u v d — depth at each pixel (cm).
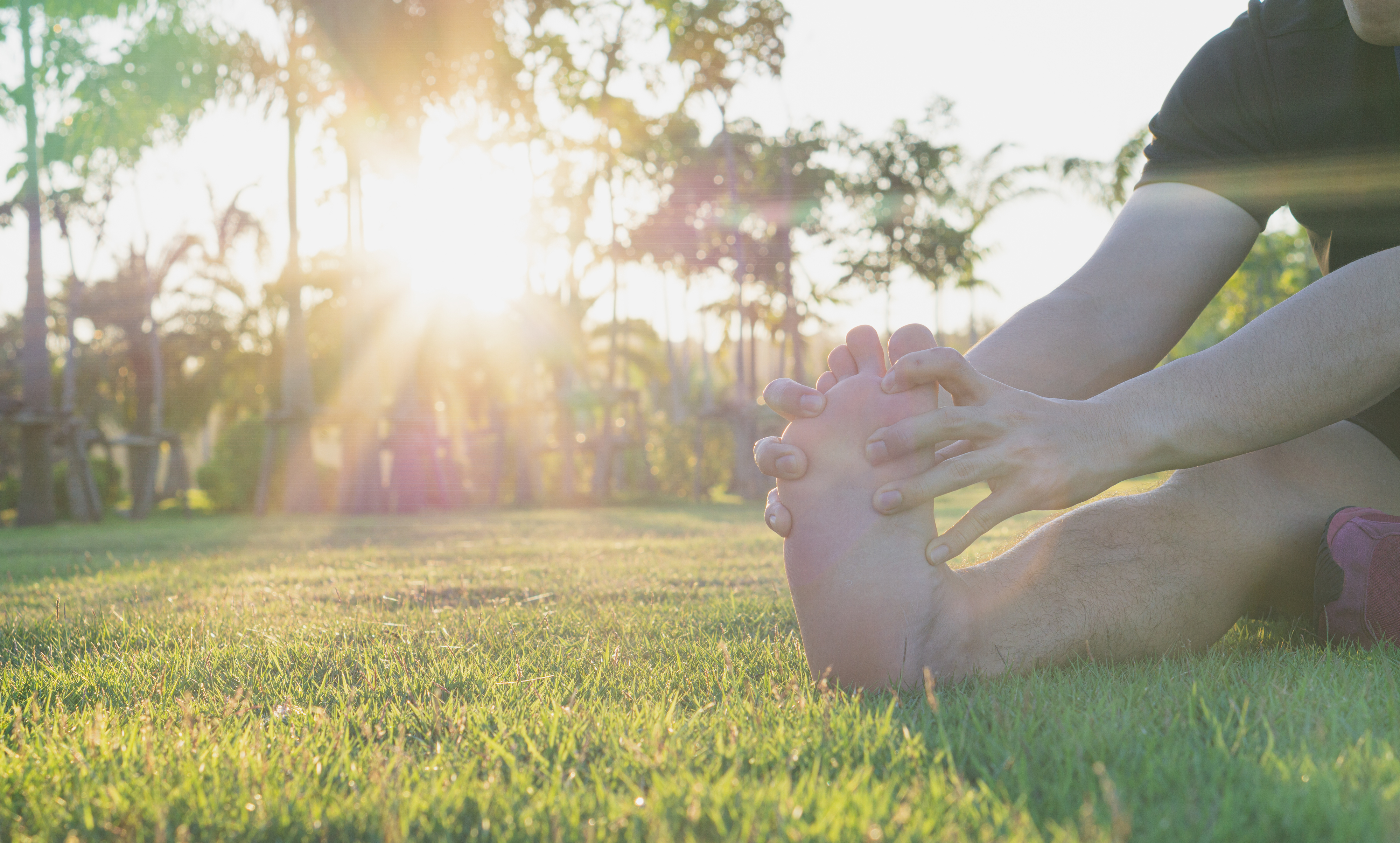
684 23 2381
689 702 146
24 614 290
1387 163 175
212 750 113
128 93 1741
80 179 1941
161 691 164
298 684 168
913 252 2692
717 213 2769
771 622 241
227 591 353
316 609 292
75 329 2067
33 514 1695
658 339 2947
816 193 2723
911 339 143
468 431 2919
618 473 3045
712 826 81
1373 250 184
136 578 427
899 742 106
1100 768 79
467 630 233
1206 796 82
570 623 246
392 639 222
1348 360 137
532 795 93
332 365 2514
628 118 2378
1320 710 113
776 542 646
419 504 2095
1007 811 78
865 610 139
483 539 829
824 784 90
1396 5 157
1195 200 188
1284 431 138
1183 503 170
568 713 129
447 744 116
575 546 633
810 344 3469
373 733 127
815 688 142
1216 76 189
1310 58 178
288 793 95
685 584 353
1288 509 171
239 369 2770
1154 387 138
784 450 140
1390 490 176
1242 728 101
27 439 1708
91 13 1670
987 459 130
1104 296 181
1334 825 73
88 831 89
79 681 175
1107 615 157
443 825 85
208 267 2661
